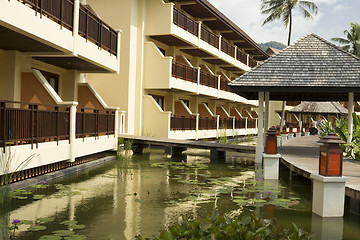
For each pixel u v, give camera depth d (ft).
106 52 42.98
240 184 29.32
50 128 29.89
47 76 44.37
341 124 49.57
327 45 43.55
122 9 59.98
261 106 42.55
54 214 19.11
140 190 25.71
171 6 61.36
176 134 63.87
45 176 28.63
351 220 19.52
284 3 104.42
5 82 35.06
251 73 41.63
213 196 24.50
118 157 43.68
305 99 58.08
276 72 41.19
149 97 61.72
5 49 34.60
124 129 58.08
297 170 29.37
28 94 36.17
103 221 18.04
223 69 105.09
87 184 27.55
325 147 20.31
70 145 33.24
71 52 34.22
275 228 10.08
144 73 62.49
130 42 59.62
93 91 47.37
